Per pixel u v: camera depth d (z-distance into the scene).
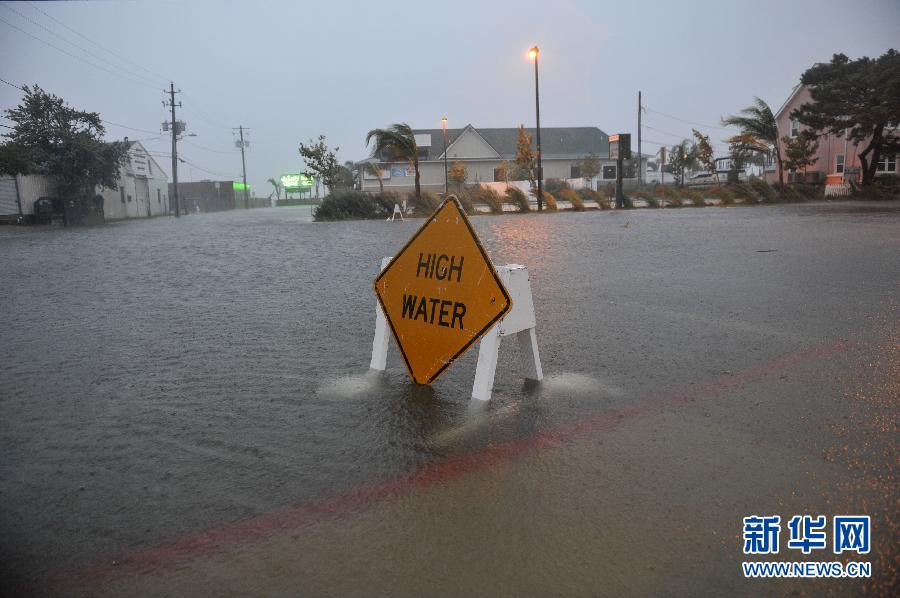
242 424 3.79
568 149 66.06
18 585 2.24
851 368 4.68
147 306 7.70
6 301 8.20
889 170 42.88
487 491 2.90
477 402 4.14
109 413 4.00
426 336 4.46
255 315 7.03
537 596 2.15
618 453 3.29
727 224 19.77
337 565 2.34
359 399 4.23
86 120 35.38
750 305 7.12
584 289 8.36
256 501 2.84
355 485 2.98
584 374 4.71
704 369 4.76
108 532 2.59
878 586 2.21
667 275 9.47
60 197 34.84
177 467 3.20
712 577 2.25
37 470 3.19
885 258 10.84
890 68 34.88
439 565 2.33
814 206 31.30
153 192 57.78
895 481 2.93
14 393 4.42
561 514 2.68
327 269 10.98
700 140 47.00
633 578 2.24
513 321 4.28
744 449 3.31
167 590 2.21
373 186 59.56
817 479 2.97
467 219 4.25
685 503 2.76
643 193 37.25
